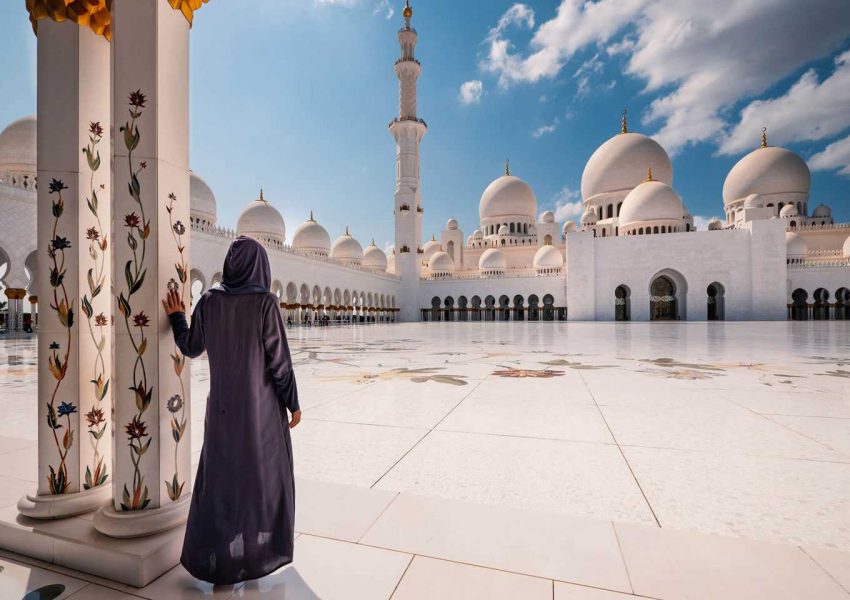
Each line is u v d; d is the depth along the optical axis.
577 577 1.85
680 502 2.56
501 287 50.41
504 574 1.89
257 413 1.96
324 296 38.56
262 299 2.00
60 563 2.10
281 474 2.01
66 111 2.44
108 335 2.61
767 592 1.73
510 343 14.85
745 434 3.87
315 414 4.70
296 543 2.17
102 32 2.54
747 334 18.67
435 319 56.47
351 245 55.44
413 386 6.37
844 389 5.97
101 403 2.56
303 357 10.48
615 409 4.85
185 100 2.32
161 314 2.14
